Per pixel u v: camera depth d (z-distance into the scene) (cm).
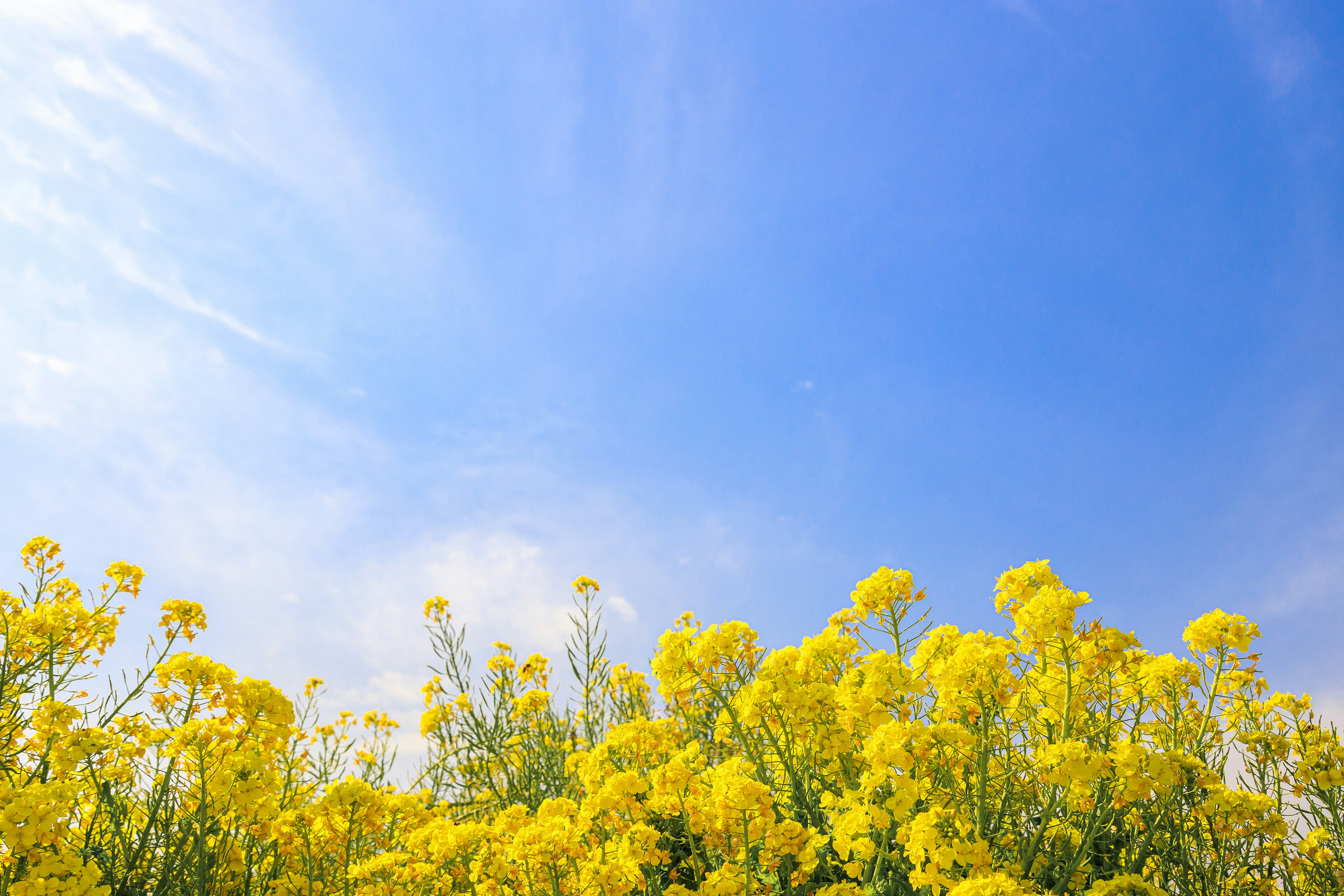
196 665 114
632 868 108
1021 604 113
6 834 104
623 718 174
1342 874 116
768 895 110
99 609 139
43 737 121
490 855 113
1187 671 119
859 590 117
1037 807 114
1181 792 109
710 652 118
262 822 120
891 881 107
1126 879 103
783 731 119
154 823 115
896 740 104
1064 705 113
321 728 170
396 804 127
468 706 171
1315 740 123
